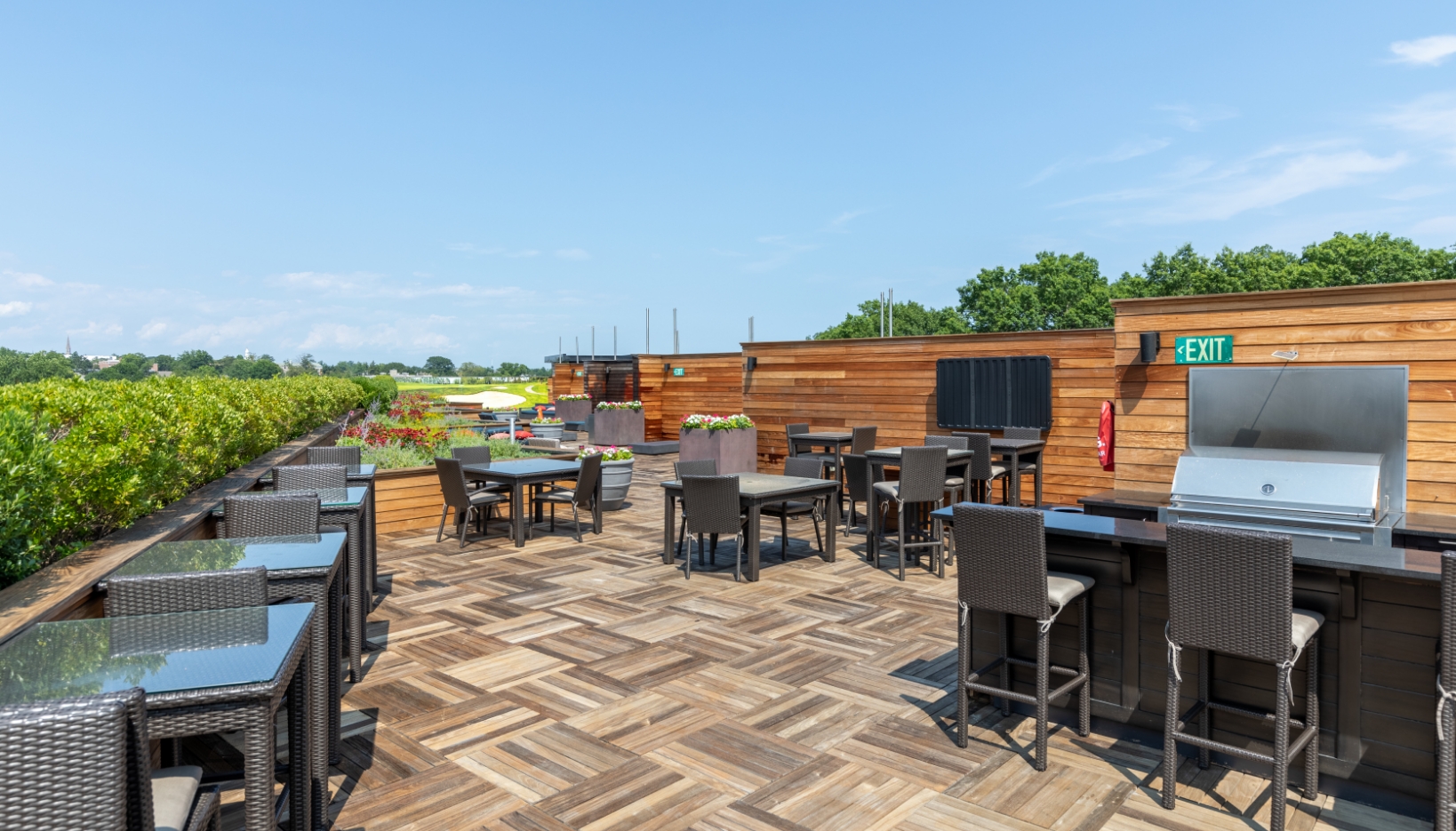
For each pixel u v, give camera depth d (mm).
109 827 1374
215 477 6039
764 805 3076
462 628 5422
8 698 1660
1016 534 3367
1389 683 3059
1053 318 58219
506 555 7738
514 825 2924
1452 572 2570
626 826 2922
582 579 6820
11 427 3014
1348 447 5312
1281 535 2789
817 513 7734
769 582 6699
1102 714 3783
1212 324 5875
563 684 4375
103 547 3527
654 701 4133
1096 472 9812
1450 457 5059
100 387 4832
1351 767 3143
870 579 6820
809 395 12188
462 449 8930
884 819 2979
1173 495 4812
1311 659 3131
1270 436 5609
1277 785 2826
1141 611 3662
